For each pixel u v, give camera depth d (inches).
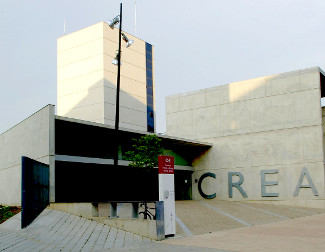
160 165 461.1
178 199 1248.2
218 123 1251.2
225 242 415.2
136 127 2048.5
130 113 2018.9
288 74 1133.1
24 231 491.5
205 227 557.3
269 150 1137.4
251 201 1146.0
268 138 1144.8
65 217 549.6
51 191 713.6
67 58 2022.6
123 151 1022.4
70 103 1979.6
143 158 840.9
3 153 938.1
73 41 2011.6
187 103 1331.2
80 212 550.6
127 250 373.1
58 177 884.6
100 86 1881.2
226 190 1201.4
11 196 851.4
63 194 887.7
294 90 1115.3
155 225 434.0
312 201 1043.3
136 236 444.5
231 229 550.6
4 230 519.2
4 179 912.3
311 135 1071.6
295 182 1079.0
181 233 490.0
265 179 1129.4
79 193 928.3
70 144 892.6
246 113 1197.7
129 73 2054.6
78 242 414.9
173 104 1366.9
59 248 389.4
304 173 1066.1
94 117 1881.2
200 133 1285.7
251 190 1150.3
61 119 768.3
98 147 960.3
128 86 2033.7
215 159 1239.5
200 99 1301.7
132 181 1067.9
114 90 1930.4
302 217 788.6
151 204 916.6
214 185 1227.9
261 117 1166.3
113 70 1942.7
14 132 888.3
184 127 1326.3
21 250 384.2
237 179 1184.2
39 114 772.0
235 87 1230.3
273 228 563.8
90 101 1904.5
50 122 738.2
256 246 386.6
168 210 460.4
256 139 1167.0
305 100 1093.8
